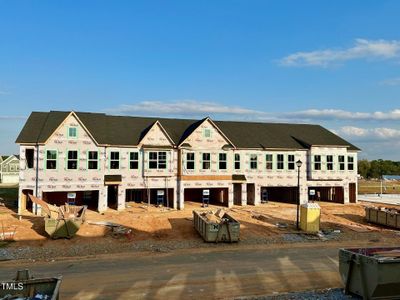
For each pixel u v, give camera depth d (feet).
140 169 121.39
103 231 87.97
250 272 60.64
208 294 50.37
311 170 138.92
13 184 244.01
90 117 131.75
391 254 50.72
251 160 134.72
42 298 37.27
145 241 82.48
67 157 113.09
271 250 77.00
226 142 130.82
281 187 146.10
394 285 45.37
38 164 110.32
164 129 126.52
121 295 49.47
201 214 92.12
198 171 126.41
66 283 53.98
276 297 48.91
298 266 64.59
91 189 115.24
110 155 118.52
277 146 137.59
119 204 118.11
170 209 121.29
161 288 52.44
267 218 109.40
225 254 73.10
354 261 48.37
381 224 106.63
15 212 110.52
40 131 116.16
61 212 91.09
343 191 143.74
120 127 130.00
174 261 67.26
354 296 48.93
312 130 159.33
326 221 109.70
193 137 126.31
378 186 292.61
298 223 98.78
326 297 48.62
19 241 79.10
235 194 138.21
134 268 62.23
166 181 123.95
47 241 79.92
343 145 143.43
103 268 62.13
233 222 83.25
